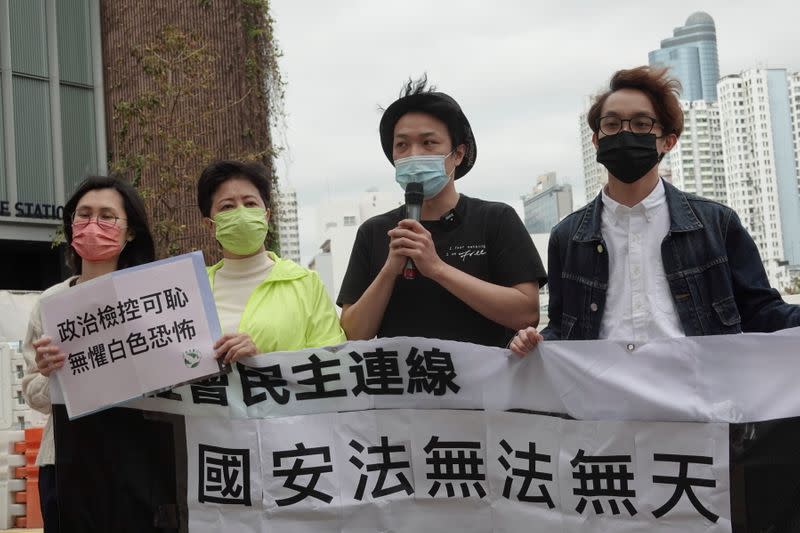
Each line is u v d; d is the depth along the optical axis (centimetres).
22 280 1872
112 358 400
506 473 403
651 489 387
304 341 430
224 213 426
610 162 405
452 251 425
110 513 413
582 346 398
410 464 410
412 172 418
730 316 396
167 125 1584
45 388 424
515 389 405
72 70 1819
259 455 411
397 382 413
